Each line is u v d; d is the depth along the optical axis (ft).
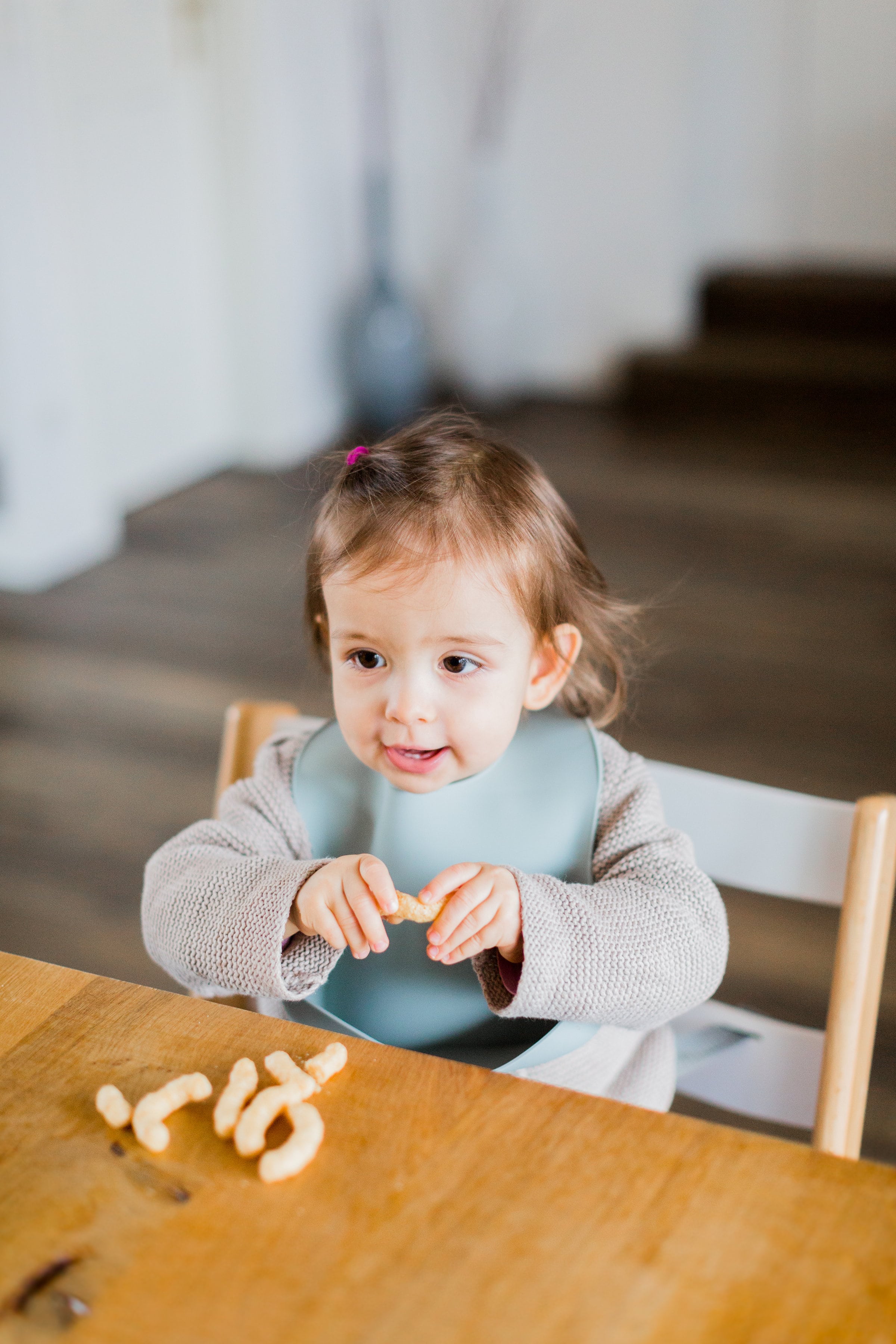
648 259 13.75
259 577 9.82
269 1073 1.90
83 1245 1.59
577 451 12.36
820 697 7.72
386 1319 1.48
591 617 3.04
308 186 12.16
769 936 5.69
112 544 10.43
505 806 2.80
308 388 12.66
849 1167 1.71
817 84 14.49
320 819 2.90
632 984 2.37
